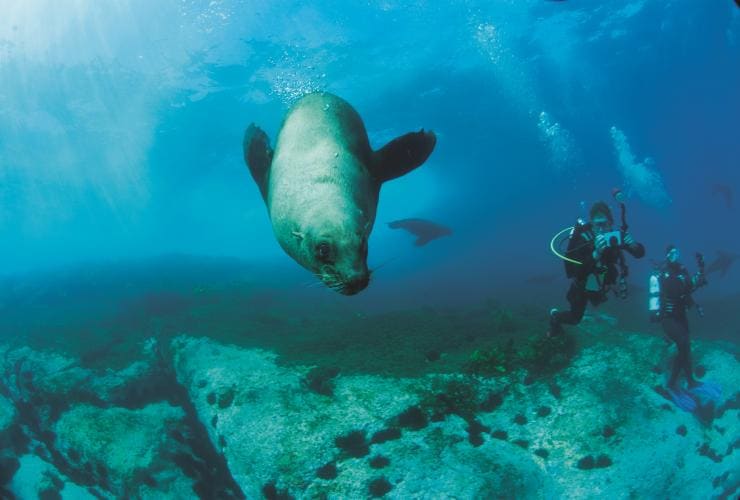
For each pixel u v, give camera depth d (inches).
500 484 260.2
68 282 850.1
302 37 978.7
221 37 960.3
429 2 922.7
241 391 341.4
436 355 364.5
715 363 359.6
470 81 1379.2
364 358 363.6
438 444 284.2
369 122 1528.1
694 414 317.4
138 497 319.6
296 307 638.5
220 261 1178.6
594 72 1547.7
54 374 416.8
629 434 295.1
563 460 283.4
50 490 348.2
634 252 239.5
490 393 319.9
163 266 1039.6
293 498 261.0
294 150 86.2
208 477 345.7
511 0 962.7
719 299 615.8
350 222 71.2
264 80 1168.2
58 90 1167.0
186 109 1326.3
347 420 296.4
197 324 486.0
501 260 1139.9
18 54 999.6
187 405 385.7
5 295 812.6
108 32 932.6
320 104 93.5
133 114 1341.0
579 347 360.5
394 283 948.0
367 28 977.5
